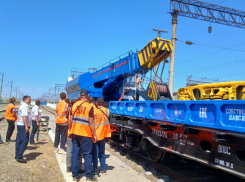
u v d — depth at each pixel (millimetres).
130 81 10828
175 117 4574
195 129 4062
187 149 4547
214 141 3867
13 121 8469
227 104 3307
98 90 11742
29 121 5898
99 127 5273
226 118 3344
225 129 3287
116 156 7383
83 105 4488
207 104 3709
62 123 7004
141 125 6738
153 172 5547
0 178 4402
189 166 6098
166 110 4836
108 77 11461
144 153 7648
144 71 9164
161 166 5680
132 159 6863
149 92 8320
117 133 9328
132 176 5293
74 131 4445
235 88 4484
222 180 4914
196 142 4297
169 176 5168
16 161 5680
